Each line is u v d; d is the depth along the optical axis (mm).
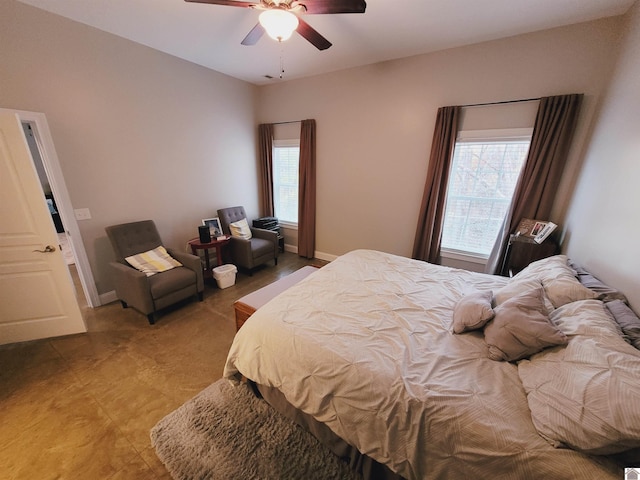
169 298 2652
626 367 890
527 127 2633
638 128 1563
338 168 3936
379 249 3891
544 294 1543
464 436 940
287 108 4164
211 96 3674
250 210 4625
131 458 1370
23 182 2014
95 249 2803
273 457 1373
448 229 3377
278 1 1614
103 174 2771
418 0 2016
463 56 2783
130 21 2402
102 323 2562
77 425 1532
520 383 1110
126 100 2834
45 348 2188
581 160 2424
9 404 1657
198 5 2145
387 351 1296
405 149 3350
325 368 1250
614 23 2164
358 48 2877
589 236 1994
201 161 3711
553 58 2414
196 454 1376
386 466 1188
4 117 1888
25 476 1280
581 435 809
